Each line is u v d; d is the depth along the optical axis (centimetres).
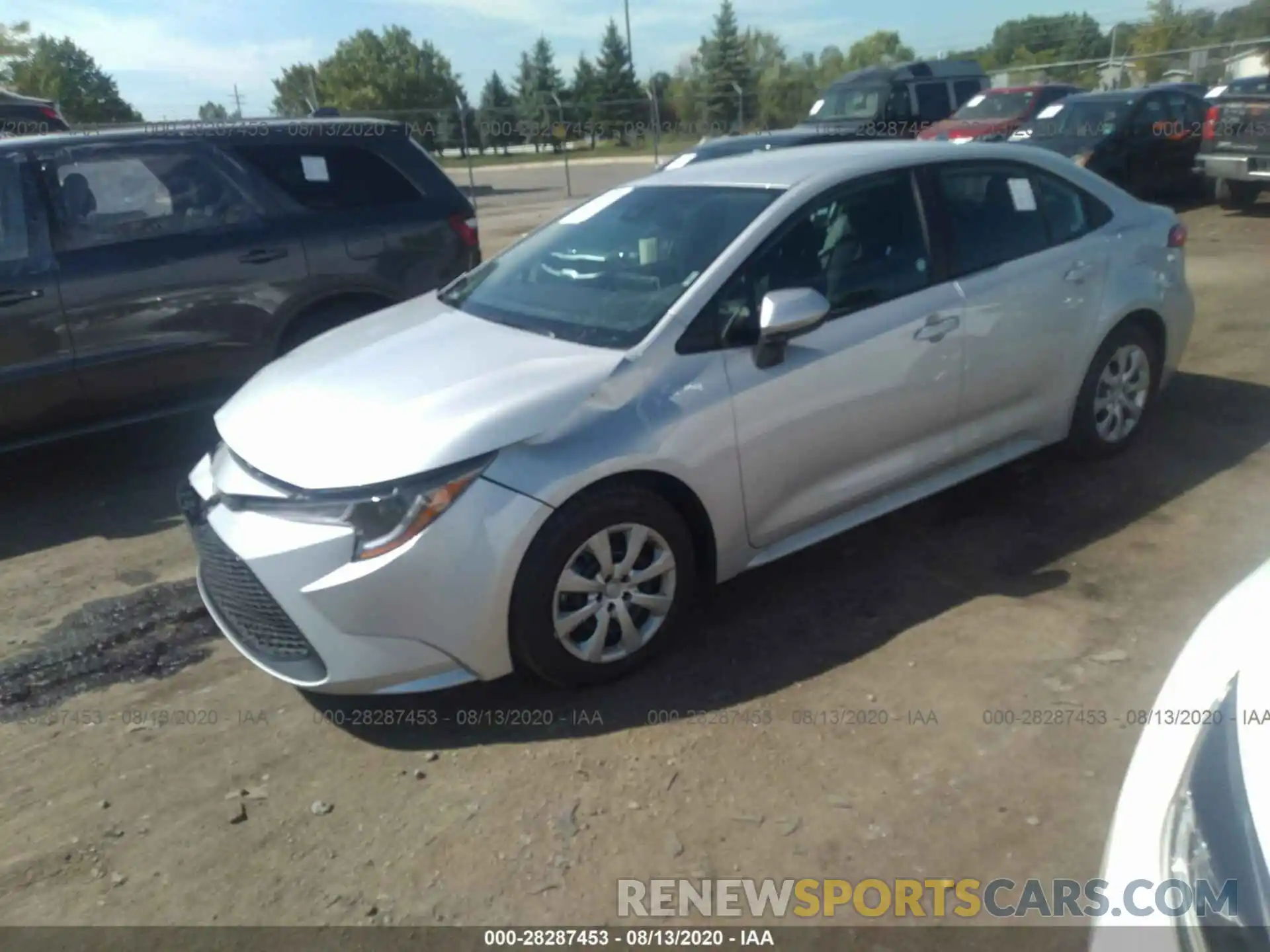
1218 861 160
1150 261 487
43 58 4425
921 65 1819
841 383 376
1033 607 377
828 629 372
